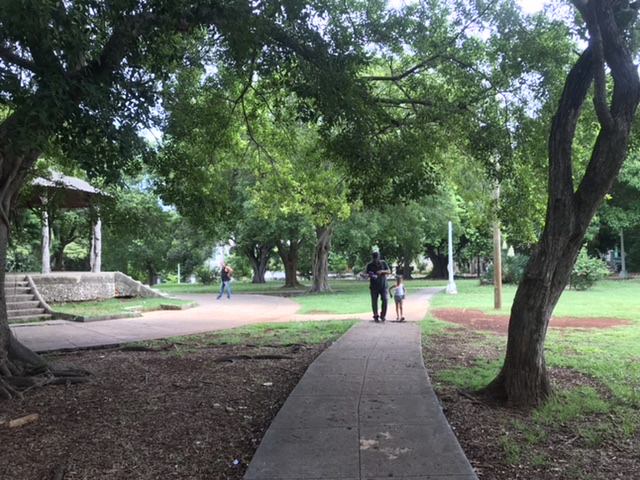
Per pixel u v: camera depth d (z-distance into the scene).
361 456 3.98
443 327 11.96
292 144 11.90
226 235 30.98
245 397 6.04
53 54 4.84
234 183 24.50
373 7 8.45
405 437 4.40
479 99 8.55
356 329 11.34
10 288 15.33
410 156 8.14
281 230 26.92
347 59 6.36
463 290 27.12
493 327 12.07
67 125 5.15
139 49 6.24
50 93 4.51
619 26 6.10
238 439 4.65
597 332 11.01
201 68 9.86
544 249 5.53
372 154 7.39
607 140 5.29
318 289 27.61
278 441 4.32
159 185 10.74
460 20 8.34
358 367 7.29
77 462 4.12
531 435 4.65
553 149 5.49
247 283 46.94
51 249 31.88
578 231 5.42
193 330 12.08
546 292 5.53
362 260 56.34
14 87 4.62
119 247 42.44
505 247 31.75
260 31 5.81
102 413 5.42
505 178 8.98
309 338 10.40
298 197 13.02
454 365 7.75
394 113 9.71
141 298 21.55
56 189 13.15
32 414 5.31
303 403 5.48
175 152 10.44
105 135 4.97
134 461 4.14
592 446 4.45
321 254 27.80
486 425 4.98
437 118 8.48
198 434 4.78
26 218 22.83
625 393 5.95
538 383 5.59
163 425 5.03
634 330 11.31
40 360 7.26
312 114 6.54
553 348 8.98
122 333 11.53
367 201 8.35
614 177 5.31
